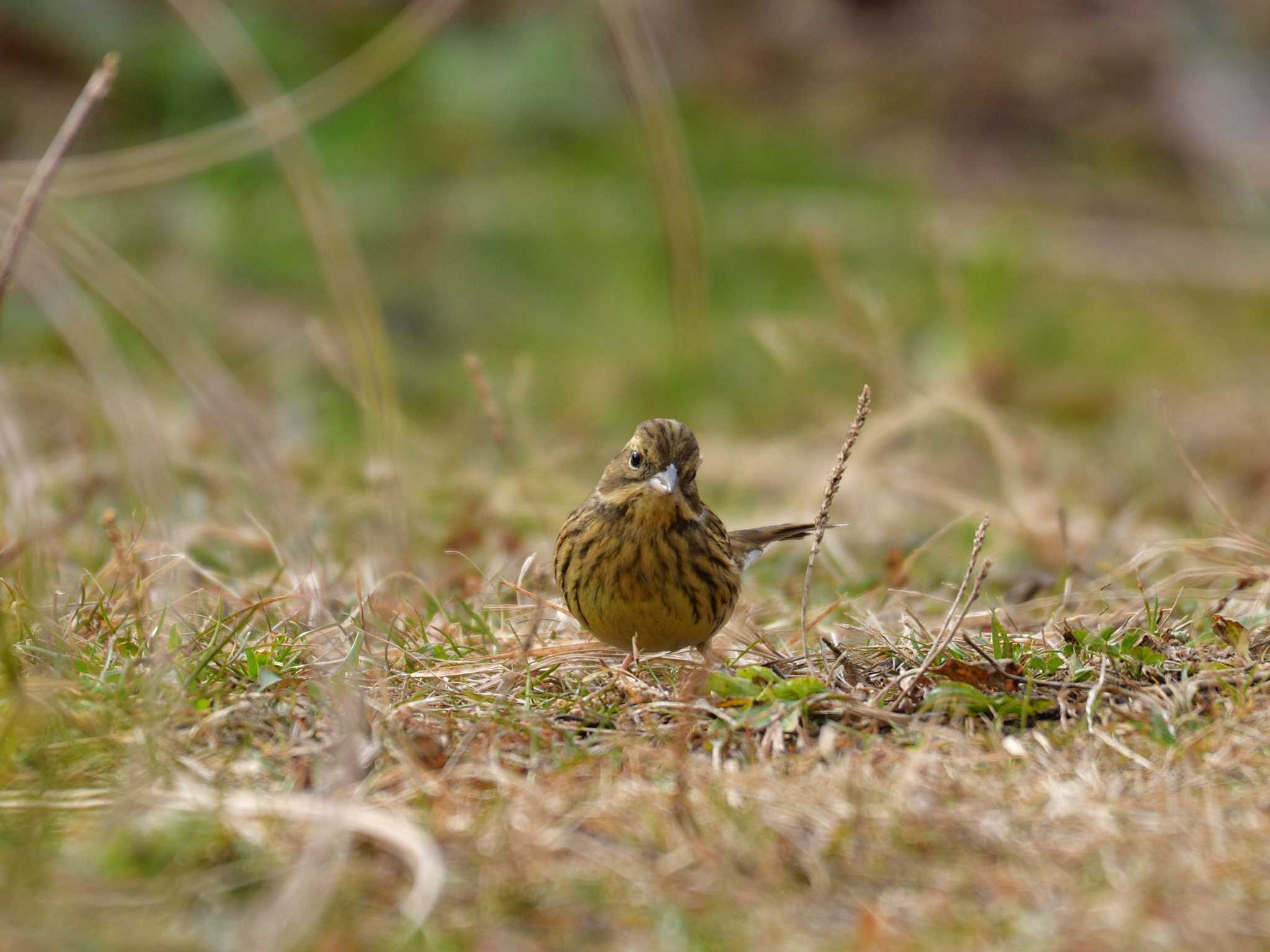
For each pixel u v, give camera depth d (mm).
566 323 21297
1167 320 21688
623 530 9055
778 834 6359
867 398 8672
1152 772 7184
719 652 9797
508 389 18891
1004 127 26984
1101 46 27953
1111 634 9031
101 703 7551
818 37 28062
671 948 5570
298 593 9867
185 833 6129
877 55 27844
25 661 8305
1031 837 6426
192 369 12188
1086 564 11797
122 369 12188
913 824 6480
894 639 9281
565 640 9797
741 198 23656
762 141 25078
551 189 23312
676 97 26281
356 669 7895
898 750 7414
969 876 6094
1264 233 25078
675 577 9086
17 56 22781
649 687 8508
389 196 22859
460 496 13711
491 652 9383
